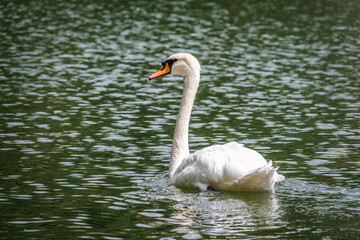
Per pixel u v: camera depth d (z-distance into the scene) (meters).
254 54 28.14
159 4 45.12
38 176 12.27
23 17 38.00
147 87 21.53
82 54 27.38
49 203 10.71
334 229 9.36
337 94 20.61
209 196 11.05
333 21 38.47
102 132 15.84
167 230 9.38
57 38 31.31
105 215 10.10
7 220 9.88
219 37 32.59
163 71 12.90
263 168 10.56
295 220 9.77
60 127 16.19
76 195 11.17
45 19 37.50
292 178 12.24
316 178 12.26
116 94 20.30
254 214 10.07
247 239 8.98
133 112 18.05
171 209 10.36
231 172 10.97
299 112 18.22
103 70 24.17
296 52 28.73
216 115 17.89
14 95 19.69
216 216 9.99
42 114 17.47
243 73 24.05
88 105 18.72
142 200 10.88
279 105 19.09
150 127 16.48
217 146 11.42
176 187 11.69
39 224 9.70
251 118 17.53
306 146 14.71
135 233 9.30
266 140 15.28
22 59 25.88
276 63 26.12
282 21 38.38
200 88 21.42
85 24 36.03
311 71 24.52
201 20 38.34
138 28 35.00
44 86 21.11
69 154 13.87
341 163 13.32
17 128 15.95
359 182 11.98
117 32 33.53
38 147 14.34
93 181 12.04
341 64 25.95
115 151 14.23
